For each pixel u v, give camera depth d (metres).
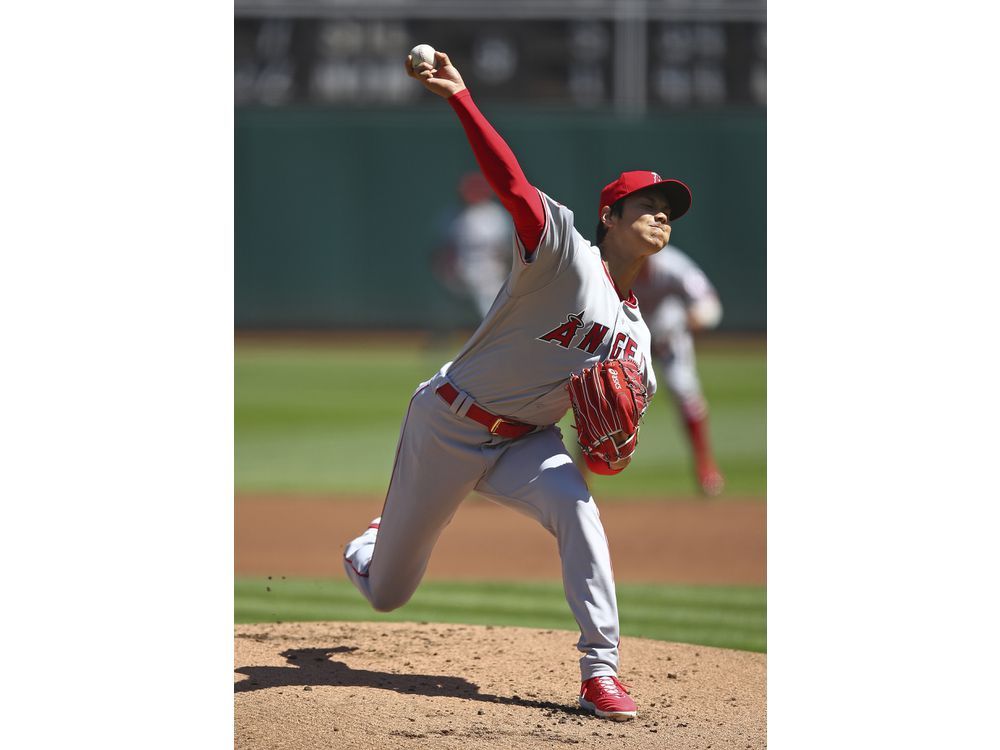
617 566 23.44
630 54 67.25
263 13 70.56
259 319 60.25
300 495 30.42
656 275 29.53
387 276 60.06
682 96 76.38
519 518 28.92
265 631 16.48
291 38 76.81
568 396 13.20
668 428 43.44
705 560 23.98
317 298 60.16
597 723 12.64
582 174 58.97
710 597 20.81
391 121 59.31
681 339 30.14
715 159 59.00
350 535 25.88
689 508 29.52
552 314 12.67
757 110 60.25
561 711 13.03
